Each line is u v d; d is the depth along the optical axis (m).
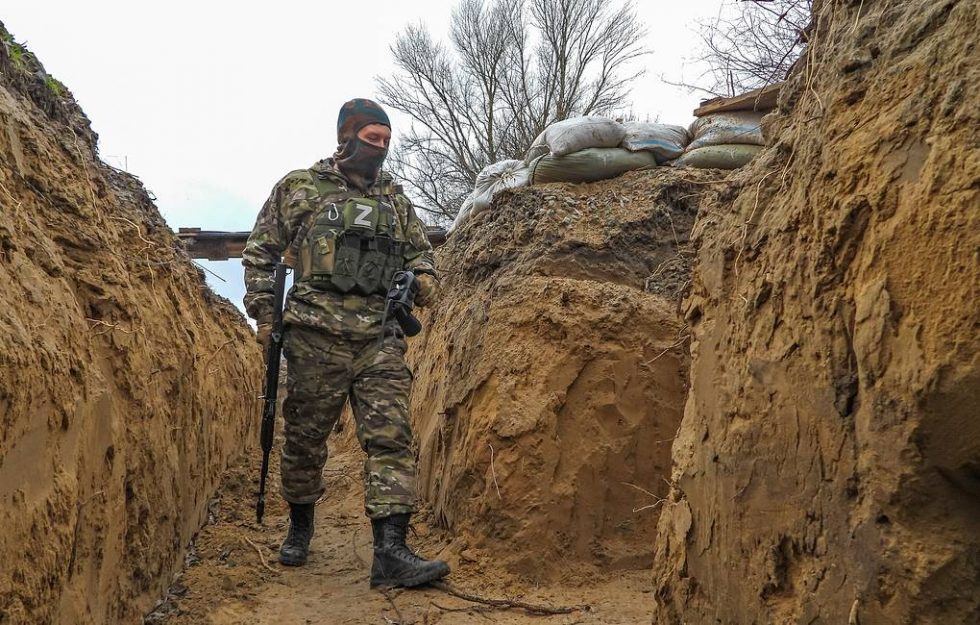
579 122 5.49
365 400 3.93
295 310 3.96
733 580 2.28
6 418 1.86
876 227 1.84
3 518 1.84
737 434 2.31
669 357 4.30
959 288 1.57
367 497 3.80
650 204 5.09
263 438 4.15
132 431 3.02
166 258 4.52
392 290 4.04
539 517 3.97
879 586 1.71
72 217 3.07
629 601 3.58
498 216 5.62
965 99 1.67
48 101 3.53
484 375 4.39
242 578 3.87
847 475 1.86
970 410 1.52
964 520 1.60
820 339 2.00
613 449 4.12
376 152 4.14
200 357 4.79
